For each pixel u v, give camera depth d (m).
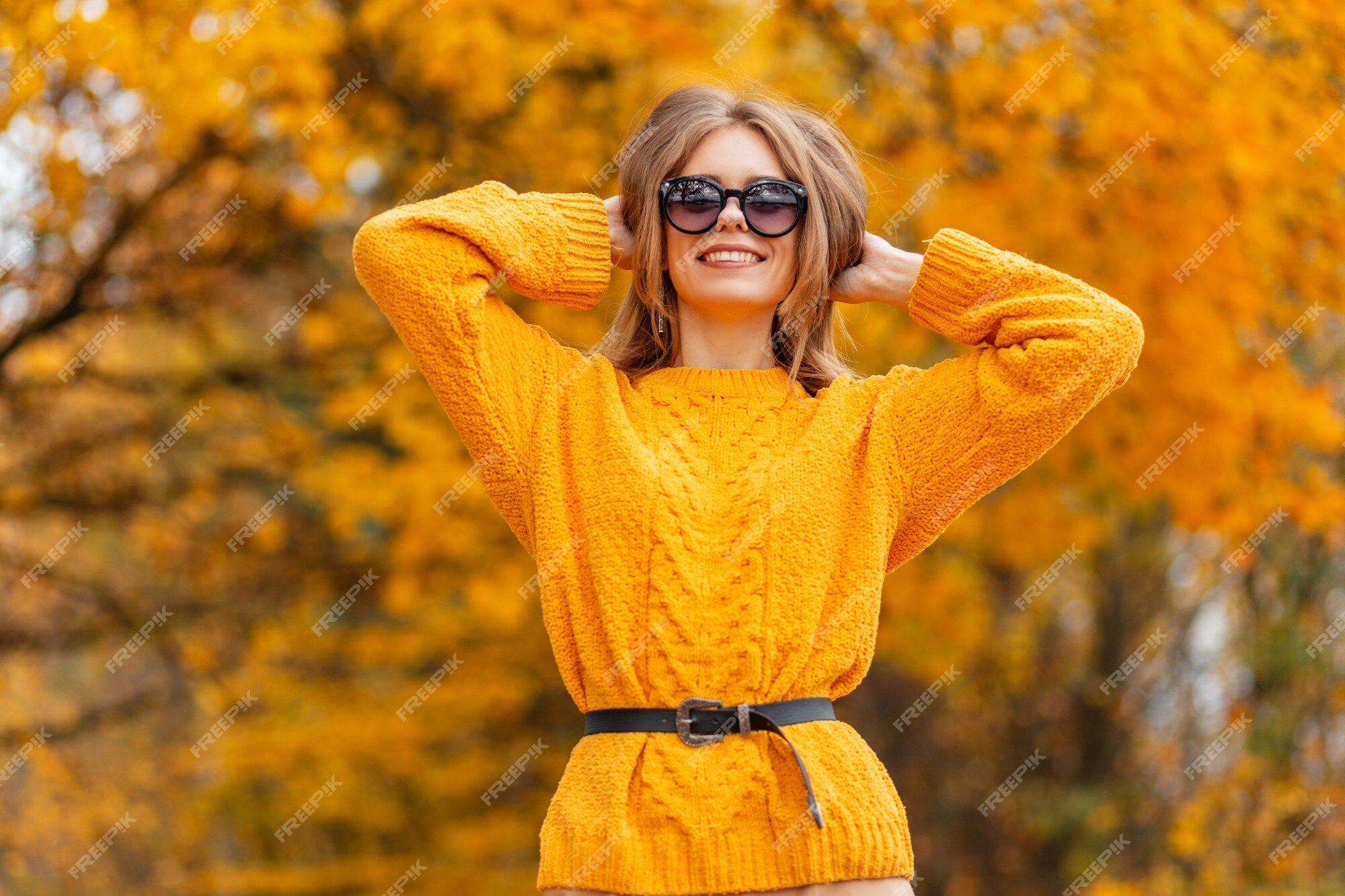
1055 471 7.51
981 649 11.44
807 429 2.52
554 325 7.50
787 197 2.57
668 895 2.25
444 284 2.44
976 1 6.07
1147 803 11.48
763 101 2.68
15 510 8.38
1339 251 6.41
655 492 2.41
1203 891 9.98
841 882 2.29
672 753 2.29
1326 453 7.75
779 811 2.29
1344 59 6.00
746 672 2.34
